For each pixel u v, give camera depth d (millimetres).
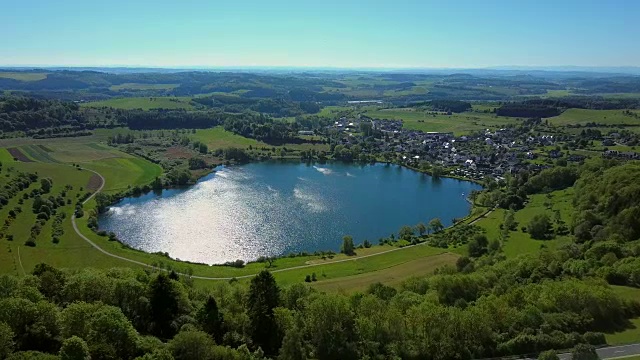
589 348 92875
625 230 190875
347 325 106000
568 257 168250
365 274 183125
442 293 134875
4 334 77688
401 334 104562
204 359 89688
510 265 164375
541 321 107500
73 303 95312
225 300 125312
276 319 109438
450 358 99312
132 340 87188
